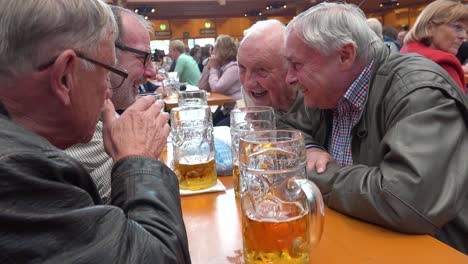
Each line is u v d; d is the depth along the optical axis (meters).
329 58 1.29
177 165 1.16
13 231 0.50
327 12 1.28
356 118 1.37
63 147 0.80
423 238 0.89
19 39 0.62
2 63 0.63
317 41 1.26
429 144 1.02
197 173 1.15
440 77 1.17
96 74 0.72
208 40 10.09
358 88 1.31
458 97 1.13
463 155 1.06
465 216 1.15
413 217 0.93
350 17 1.27
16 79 0.64
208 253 0.83
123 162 0.79
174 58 8.04
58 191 0.55
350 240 0.88
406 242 0.87
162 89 4.57
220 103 4.12
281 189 0.71
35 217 0.51
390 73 1.26
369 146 1.30
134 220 0.66
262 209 0.71
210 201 1.10
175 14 8.88
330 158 1.23
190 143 1.15
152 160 0.80
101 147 1.36
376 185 0.97
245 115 1.11
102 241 0.56
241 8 8.55
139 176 0.75
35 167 0.54
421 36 2.75
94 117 0.77
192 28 9.81
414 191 0.95
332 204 1.07
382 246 0.85
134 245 0.59
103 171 1.37
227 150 1.39
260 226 0.70
